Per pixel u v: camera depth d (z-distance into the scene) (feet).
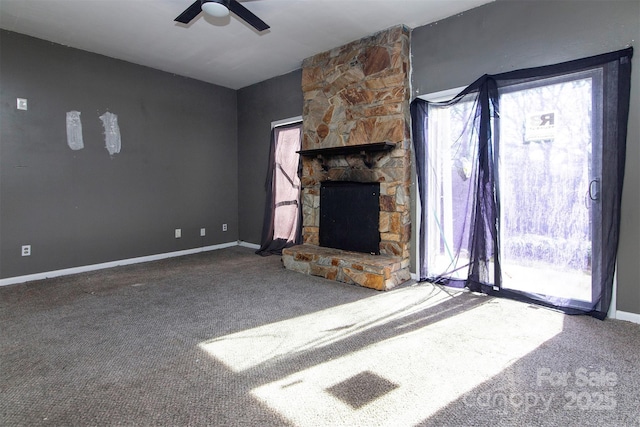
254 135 19.27
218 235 19.60
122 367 6.91
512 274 10.50
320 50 14.56
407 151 12.64
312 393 6.04
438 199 12.10
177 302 10.66
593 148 9.09
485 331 8.40
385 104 12.76
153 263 15.98
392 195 12.68
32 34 12.95
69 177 14.20
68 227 14.21
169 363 7.06
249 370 6.79
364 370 6.77
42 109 13.46
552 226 9.77
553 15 9.66
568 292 9.55
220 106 19.45
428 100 12.26
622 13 8.68
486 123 10.55
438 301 10.52
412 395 5.96
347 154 14.03
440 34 11.91
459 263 11.66
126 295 11.35
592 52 9.09
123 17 11.69
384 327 8.73
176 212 17.72
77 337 8.23
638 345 7.57
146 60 15.64
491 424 5.24
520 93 10.18
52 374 6.64
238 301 10.73
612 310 8.99
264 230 18.17
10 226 12.84
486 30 10.87
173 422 5.31
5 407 5.67
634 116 8.59
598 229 9.04
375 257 12.79
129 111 15.87
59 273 13.96
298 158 16.93
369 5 10.94
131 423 5.29
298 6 10.98
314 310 9.93
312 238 15.51
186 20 9.34
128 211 15.97
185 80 17.85
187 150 18.06
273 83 18.02
